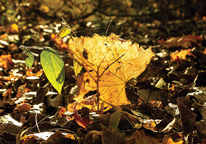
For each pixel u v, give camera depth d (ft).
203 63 3.42
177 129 1.90
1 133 1.89
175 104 2.24
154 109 2.18
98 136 1.78
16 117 2.19
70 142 1.78
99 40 1.98
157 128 1.95
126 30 7.18
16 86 2.79
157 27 7.57
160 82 2.64
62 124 2.00
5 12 8.23
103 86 2.04
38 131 1.93
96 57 1.99
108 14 9.36
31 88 2.76
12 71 3.46
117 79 2.03
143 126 1.90
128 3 9.61
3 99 2.49
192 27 7.50
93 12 9.28
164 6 9.52
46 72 1.92
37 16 9.02
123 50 1.99
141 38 5.91
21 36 6.39
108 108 2.07
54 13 9.32
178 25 7.66
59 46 4.64
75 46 1.97
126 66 2.01
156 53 4.22
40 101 2.38
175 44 4.76
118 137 1.66
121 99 2.06
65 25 2.07
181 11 9.33
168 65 3.47
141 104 2.22
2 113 2.29
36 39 5.83
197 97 2.23
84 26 7.96
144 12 9.62
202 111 2.05
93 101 2.08
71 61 3.66
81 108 2.09
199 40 5.35
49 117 2.10
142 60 2.01
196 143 1.79
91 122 1.96
